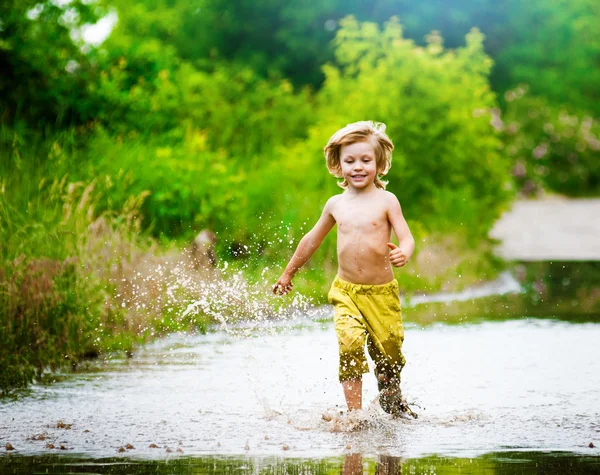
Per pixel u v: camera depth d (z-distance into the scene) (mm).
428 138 22016
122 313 11977
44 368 10000
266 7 38375
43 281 10500
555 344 11578
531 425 7113
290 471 5668
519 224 44781
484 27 39750
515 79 41844
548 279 21062
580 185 59281
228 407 7871
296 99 26812
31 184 13461
